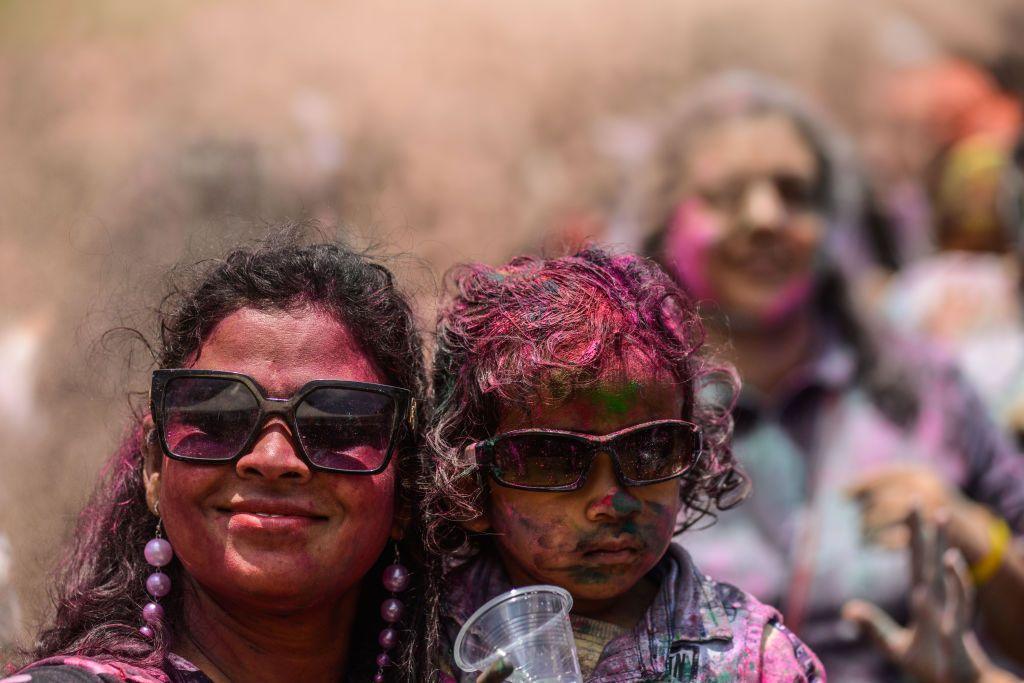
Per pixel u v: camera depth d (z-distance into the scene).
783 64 7.77
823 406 3.72
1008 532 3.47
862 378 3.77
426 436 2.12
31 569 2.65
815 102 7.58
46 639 2.14
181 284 2.12
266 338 1.94
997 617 3.36
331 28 7.04
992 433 3.72
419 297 2.35
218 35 6.89
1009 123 6.46
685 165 3.97
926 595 2.92
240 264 2.03
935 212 5.91
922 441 3.66
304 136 5.83
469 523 2.16
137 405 2.33
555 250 2.50
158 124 6.12
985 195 5.60
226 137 3.81
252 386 1.89
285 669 2.03
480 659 1.95
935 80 6.95
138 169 3.76
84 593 2.08
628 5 7.78
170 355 2.05
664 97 7.62
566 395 2.02
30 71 6.34
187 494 1.89
